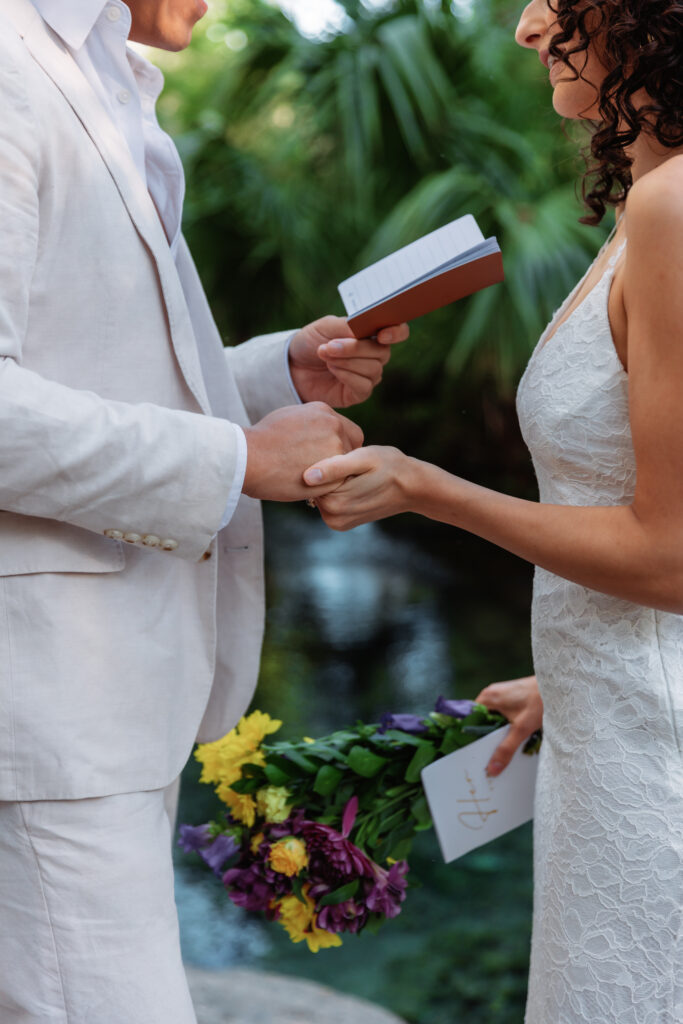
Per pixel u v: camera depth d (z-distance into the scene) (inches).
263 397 59.8
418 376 227.9
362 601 215.5
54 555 41.4
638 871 41.6
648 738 42.1
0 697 40.7
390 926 111.7
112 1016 41.1
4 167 38.2
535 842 48.5
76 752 41.1
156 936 42.5
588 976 42.6
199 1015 79.8
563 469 44.0
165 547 41.4
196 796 140.1
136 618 43.4
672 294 36.4
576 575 41.0
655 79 40.4
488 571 231.0
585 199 51.3
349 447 45.6
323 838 53.2
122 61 45.4
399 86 176.1
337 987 101.8
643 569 39.1
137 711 43.0
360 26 184.7
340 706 164.4
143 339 42.9
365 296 48.9
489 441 231.3
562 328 43.8
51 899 41.3
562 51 42.8
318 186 202.4
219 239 206.7
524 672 174.1
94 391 42.3
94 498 39.4
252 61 188.1
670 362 36.9
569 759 44.5
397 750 56.0
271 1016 80.0
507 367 186.2
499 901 115.0
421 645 189.8
